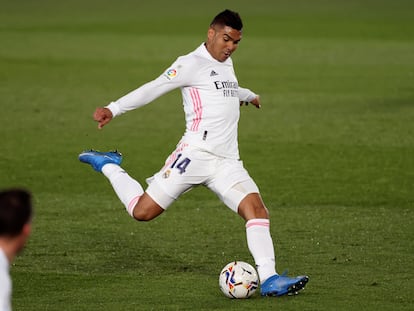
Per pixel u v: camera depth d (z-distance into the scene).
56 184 46.88
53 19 140.00
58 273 31.27
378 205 42.69
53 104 71.38
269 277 27.41
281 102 72.94
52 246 35.28
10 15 146.00
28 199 16.81
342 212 41.22
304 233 37.44
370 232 37.59
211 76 28.73
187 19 139.75
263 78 86.12
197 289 28.92
